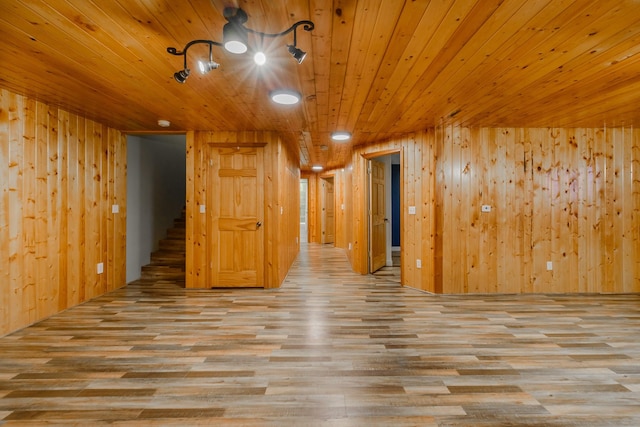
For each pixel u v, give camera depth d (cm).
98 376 221
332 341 278
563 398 197
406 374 224
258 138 455
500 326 313
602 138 439
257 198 459
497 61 235
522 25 189
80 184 383
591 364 238
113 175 445
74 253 375
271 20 183
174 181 638
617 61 235
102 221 423
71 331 299
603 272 439
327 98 312
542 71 252
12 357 247
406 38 202
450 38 203
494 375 223
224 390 205
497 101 322
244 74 257
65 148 360
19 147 306
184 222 630
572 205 438
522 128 433
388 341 278
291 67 244
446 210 429
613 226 439
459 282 430
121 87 287
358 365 237
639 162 439
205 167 457
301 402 193
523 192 435
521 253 435
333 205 1009
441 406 189
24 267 311
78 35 202
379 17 180
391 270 592
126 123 414
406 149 471
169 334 292
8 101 295
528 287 436
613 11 176
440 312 354
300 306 375
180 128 441
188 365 236
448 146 429
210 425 173
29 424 173
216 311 356
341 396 199
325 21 184
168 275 523
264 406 189
